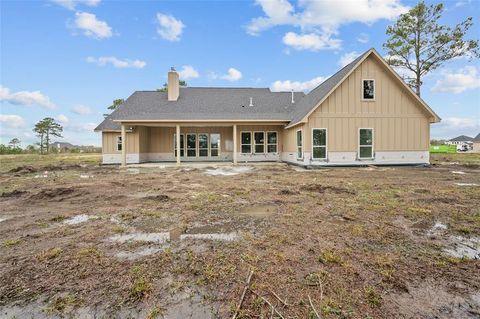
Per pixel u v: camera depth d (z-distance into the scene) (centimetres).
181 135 1947
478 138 5400
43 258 288
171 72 1956
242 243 329
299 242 330
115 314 195
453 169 1272
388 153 1410
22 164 1781
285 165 1591
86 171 1302
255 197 614
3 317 192
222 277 245
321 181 868
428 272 253
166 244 329
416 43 2191
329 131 1381
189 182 878
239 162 1845
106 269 263
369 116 1396
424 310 196
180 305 204
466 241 334
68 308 202
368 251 302
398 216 445
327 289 224
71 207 533
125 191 710
